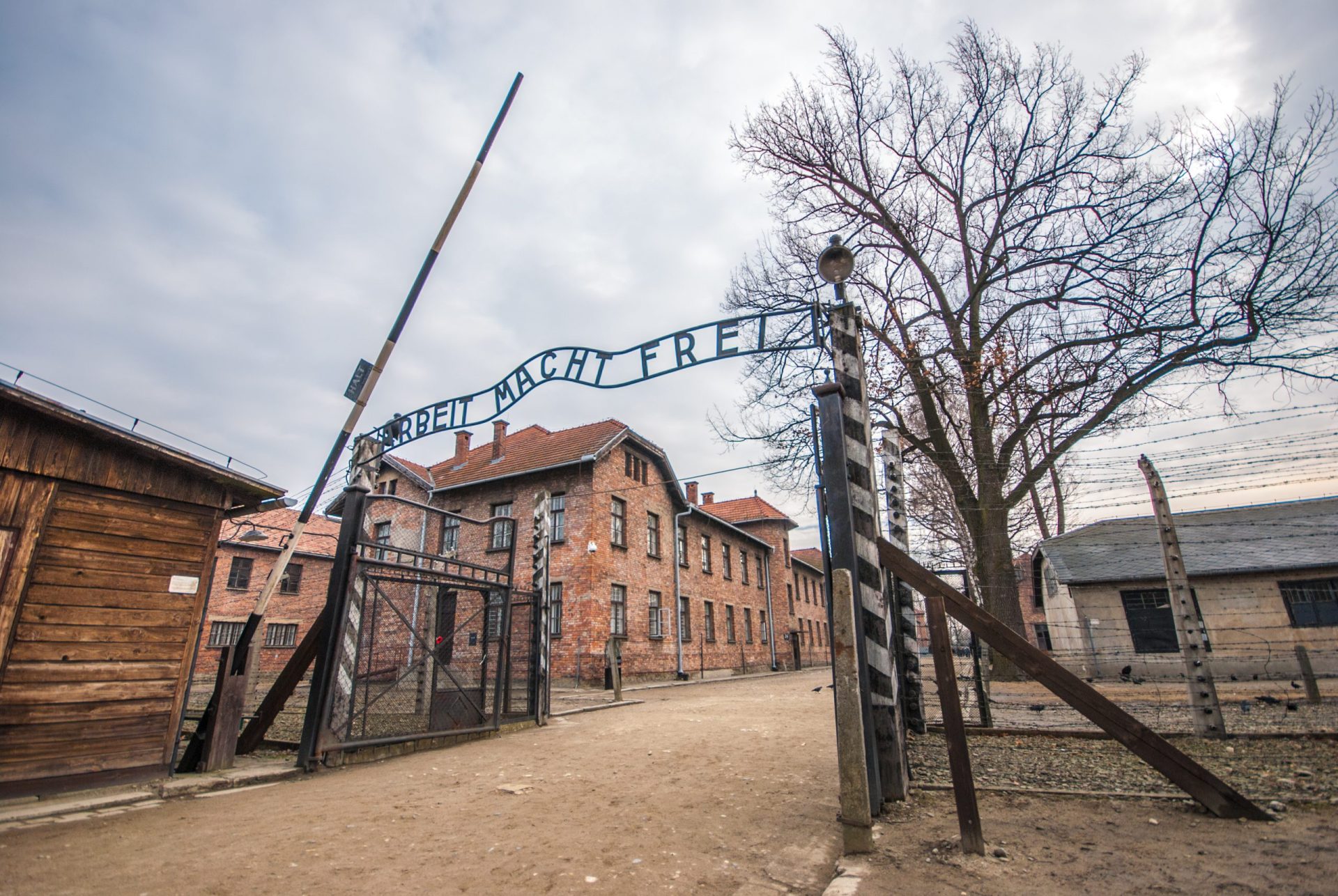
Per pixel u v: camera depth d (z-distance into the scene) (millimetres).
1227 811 3719
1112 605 17453
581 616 19500
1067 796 4410
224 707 6062
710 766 6059
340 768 6320
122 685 5387
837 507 4551
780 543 36062
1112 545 17266
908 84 17016
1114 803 4195
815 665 38250
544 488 21422
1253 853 3115
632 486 21969
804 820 4211
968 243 17016
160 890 3121
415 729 8102
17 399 4758
